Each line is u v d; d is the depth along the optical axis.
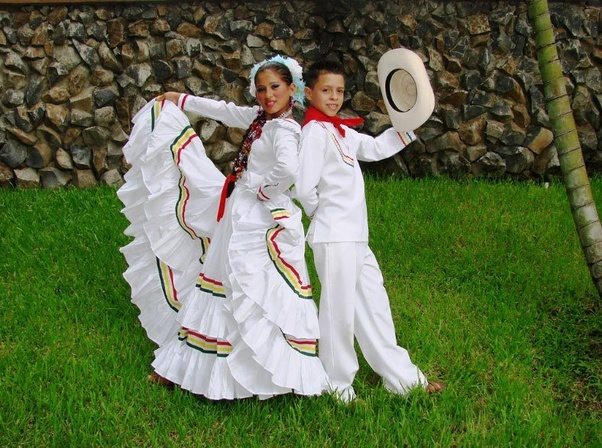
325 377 3.53
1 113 6.79
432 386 3.67
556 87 4.04
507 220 5.91
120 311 4.49
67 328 4.25
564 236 5.64
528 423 3.44
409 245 5.44
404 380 3.57
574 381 3.92
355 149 3.59
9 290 4.70
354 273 3.44
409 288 4.85
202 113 4.02
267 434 3.34
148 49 6.85
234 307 3.40
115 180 6.92
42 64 6.77
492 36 6.89
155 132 3.92
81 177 6.89
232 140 7.03
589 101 6.94
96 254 5.20
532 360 4.05
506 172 6.94
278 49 6.97
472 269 5.10
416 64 3.49
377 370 3.60
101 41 6.81
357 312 3.53
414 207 6.07
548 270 5.08
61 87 6.80
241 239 3.46
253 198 3.57
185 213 3.91
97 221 5.81
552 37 4.02
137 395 3.60
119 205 6.16
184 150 3.93
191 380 3.57
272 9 6.94
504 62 6.89
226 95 6.94
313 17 7.02
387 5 6.91
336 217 3.43
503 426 3.39
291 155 3.37
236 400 3.56
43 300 4.54
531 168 6.95
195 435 3.34
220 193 3.87
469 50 6.89
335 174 3.46
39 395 3.56
